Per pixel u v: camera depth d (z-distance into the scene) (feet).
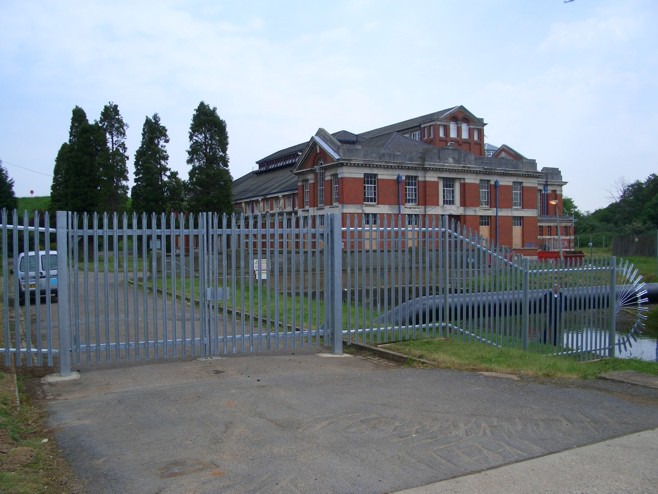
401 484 15.61
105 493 14.96
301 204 173.88
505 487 15.51
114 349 29.17
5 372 27.02
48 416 21.31
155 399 23.27
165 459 17.20
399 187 160.76
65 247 27.50
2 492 14.39
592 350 41.98
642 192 308.81
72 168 158.40
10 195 207.31
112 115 176.45
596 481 15.97
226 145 158.61
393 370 29.22
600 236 266.98
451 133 220.02
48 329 27.99
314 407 22.36
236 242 30.86
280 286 41.68
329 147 159.84
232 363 30.09
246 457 17.37
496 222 176.65
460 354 32.37
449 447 18.42
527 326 39.14
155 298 29.35
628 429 20.58
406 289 35.60
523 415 21.97
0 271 68.49
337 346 33.04
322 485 15.47
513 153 244.63
